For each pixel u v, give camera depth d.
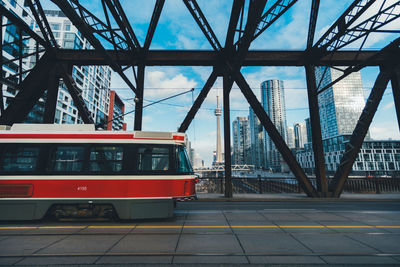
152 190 7.16
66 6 7.39
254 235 5.63
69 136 7.41
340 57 13.23
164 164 7.45
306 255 4.30
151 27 11.49
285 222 7.11
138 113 12.38
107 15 9.88
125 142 7.48
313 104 13.46
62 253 4.38
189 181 7.54
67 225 6.69
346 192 15.55
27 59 44.34
